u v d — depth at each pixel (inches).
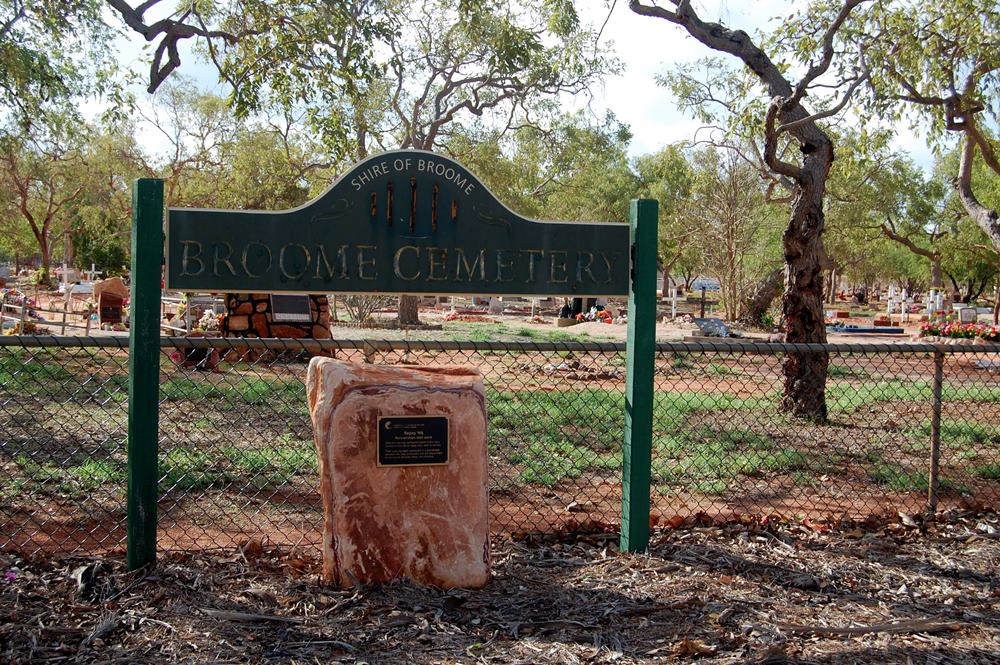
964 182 548.4
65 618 156.8
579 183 1475.1
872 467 333.7
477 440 178.5
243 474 281.9
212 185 1662.2
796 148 1195.3
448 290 194.1
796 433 401.1
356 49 577.6
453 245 193.9
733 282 1401.3
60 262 3196.4
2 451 296.2
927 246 1979.6
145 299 175.5
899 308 2144.4
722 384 593.6
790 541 217.8
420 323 1187.3
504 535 218.4
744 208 1323.8
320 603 165.5
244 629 154.1
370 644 150.7
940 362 250.4
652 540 213.6
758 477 313.9
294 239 186.7
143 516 177.8
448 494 176.6
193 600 165.0
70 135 738.2
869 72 461.1
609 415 419.8
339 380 173.5
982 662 151.3
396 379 176.7
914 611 173.9
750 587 183.2
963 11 464.4
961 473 328.5
